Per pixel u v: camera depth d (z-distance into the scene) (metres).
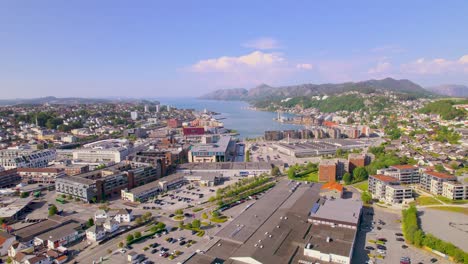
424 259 176.00
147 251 186.88
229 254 173.75
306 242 182.38
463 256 167.38
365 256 179.75
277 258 164.25
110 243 198.50
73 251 188.38
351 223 196.75
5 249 188.62
